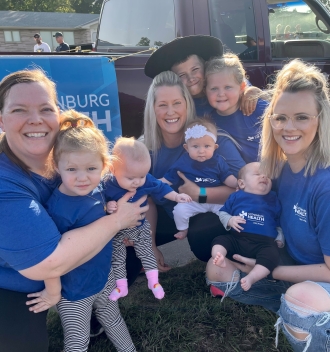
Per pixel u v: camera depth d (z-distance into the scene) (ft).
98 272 6.16
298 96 5.80
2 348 5.45
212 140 7.91
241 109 8.55
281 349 7.34
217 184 8.34
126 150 6.75
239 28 11.40
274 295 7.18
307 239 6.25
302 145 5.96
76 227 5.85
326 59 12.72
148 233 7.47
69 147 5.45
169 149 8.64
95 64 8.59
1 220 5.04
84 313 6.15
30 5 124.06
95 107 8.72
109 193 6.91
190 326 8.01
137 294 9.23
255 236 7.06
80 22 92.02
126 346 7.00
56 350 7.51
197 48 8.49
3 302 5.57
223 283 7.25
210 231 8.11
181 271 10.14
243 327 7.95
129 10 12.85
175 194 7.51
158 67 8.81
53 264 5.22
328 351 5.48
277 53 12.34
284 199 6.78
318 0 12.94
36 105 5.30
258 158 8.32
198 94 8.94
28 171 5.62
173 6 10.81
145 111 8.48
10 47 85.66
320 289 5.68
